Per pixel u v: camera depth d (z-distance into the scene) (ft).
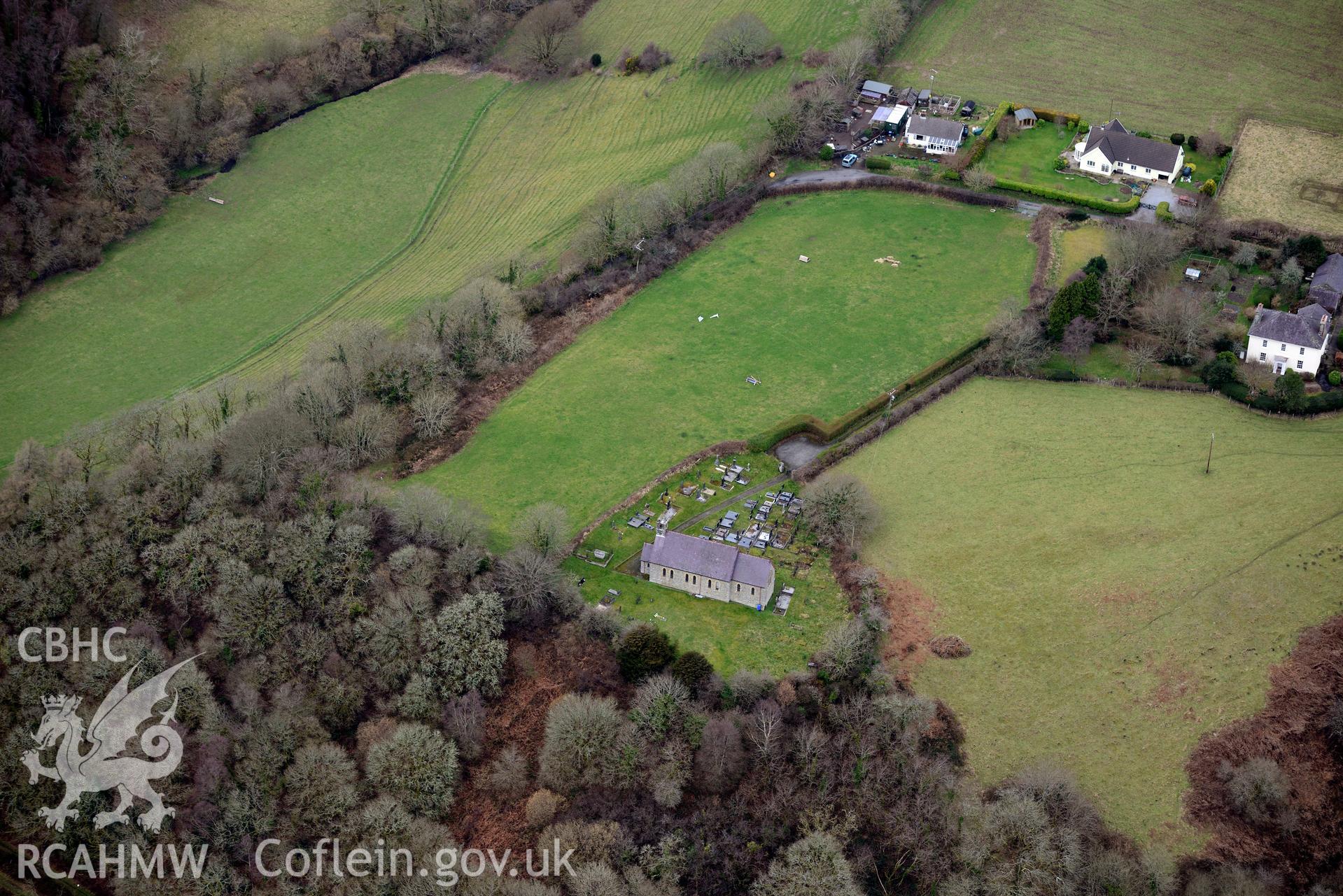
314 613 626.64
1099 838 526.16
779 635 607.37
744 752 550.77
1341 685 561.84
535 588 617.21
